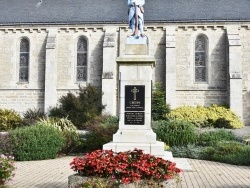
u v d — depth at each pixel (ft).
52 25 103.19
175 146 58.80
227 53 98.07
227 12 101.60
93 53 102.73
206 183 34.47
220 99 98.63
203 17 100.53
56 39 103.19
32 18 106.01
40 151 51.55
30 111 95.09
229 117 90.48
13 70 105.19
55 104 100.27
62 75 103.24
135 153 27.45
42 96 103.14
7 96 104.37
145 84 39.83
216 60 99.86
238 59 95.71
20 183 33.63
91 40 102.94
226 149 52.95
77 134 62.03
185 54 100.58
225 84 98.84
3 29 104.73
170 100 96.37
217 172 41.60
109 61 98.48
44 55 104.01
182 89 99.50
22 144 50.85
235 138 65.92
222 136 64.28
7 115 86.17
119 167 25.40
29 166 44.98
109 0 111.14
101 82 101.45
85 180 25.41
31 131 51.98
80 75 104.17
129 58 39.86
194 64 100.73
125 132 39.37
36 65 104.12
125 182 24.47
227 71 97.76
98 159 26.30
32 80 103.91
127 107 39.81
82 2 111.24
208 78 99.71
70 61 103.35
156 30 100.94
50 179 35.88
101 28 102.32
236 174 40.37
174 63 97.45
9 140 50.62
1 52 105.81
